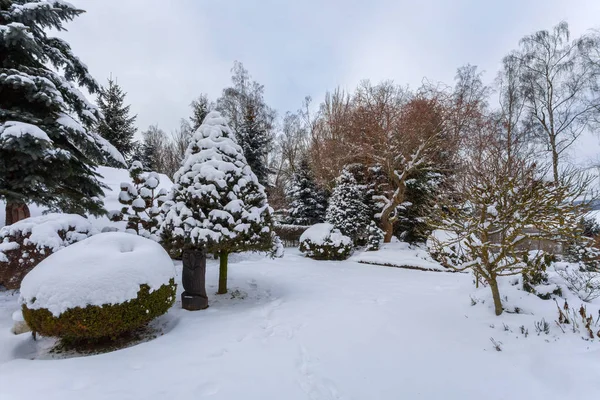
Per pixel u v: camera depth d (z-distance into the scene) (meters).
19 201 5.44
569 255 6.04
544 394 2.20
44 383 2.28
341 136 14.77
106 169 13.27
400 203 12.15
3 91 5.70
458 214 3.94
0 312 4.05
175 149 32.25
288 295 5.26
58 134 5.75
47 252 4.38
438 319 3.79
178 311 4.24
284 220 17.20
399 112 12.16
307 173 17.28
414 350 2.98
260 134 17.17
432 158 11.72
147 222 7.07
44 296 2.83
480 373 2.53
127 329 3.17
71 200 6.49
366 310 4.27
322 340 3.24
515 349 2.86
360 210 12.39
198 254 4.39
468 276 7.55
